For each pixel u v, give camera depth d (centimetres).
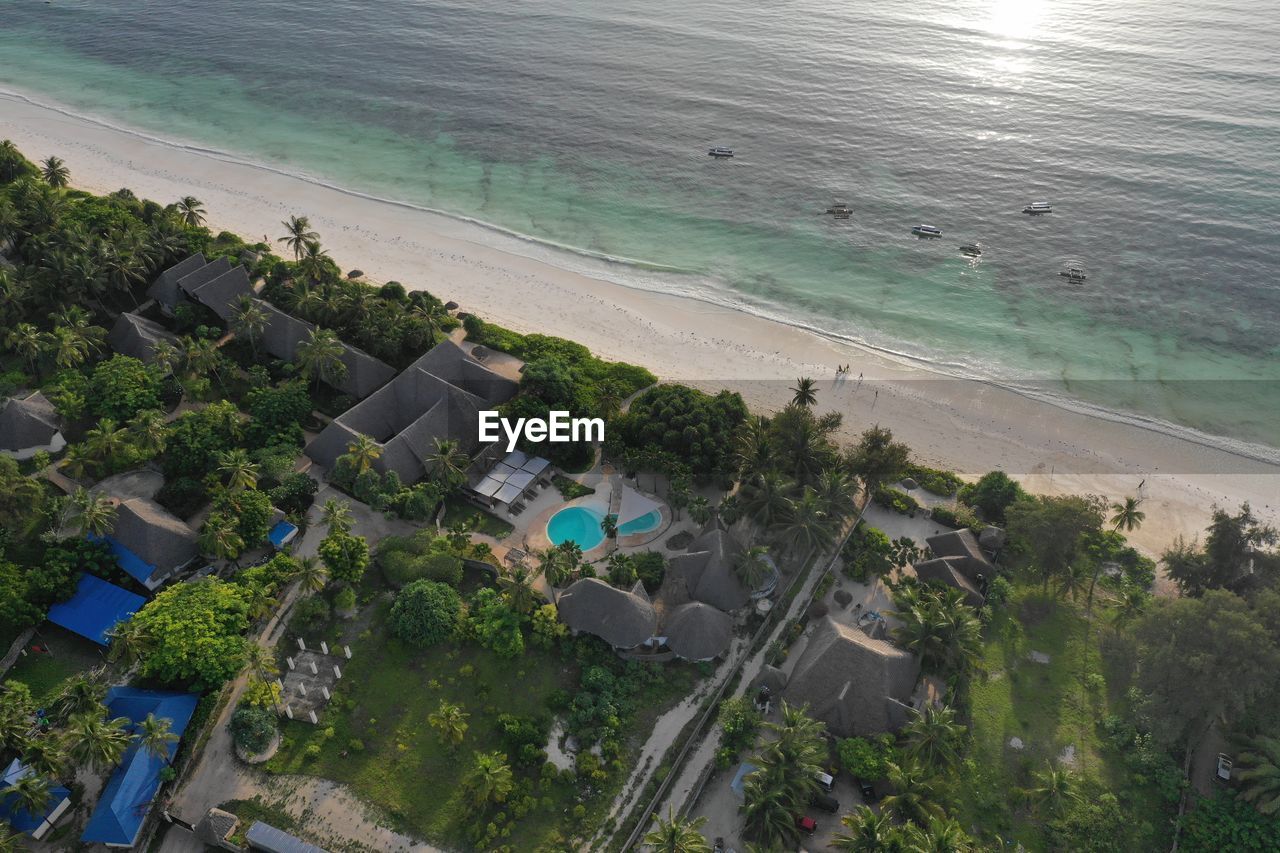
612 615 6372
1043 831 5584
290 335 9088
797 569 7325
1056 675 6669
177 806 5366
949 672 6269
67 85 16725
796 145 15425
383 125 15738
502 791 5319
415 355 9212
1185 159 14875
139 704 5653
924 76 18325
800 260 12262
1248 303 11506
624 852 5238
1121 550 7731
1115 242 12775
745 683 6397
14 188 10625
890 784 5669
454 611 6500
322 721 5853
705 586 6775
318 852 5044
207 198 12925
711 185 14100
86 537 6650
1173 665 5891
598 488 7975
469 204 13288
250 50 18888
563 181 14075
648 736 5991
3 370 8600
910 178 14412
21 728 5169
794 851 5259
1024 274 12100
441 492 7538
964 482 8494
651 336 10481
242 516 6844
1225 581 6906
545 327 10525
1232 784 5859
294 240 10112
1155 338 10900
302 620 6425
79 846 5156
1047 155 15088
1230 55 19425
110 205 11050
